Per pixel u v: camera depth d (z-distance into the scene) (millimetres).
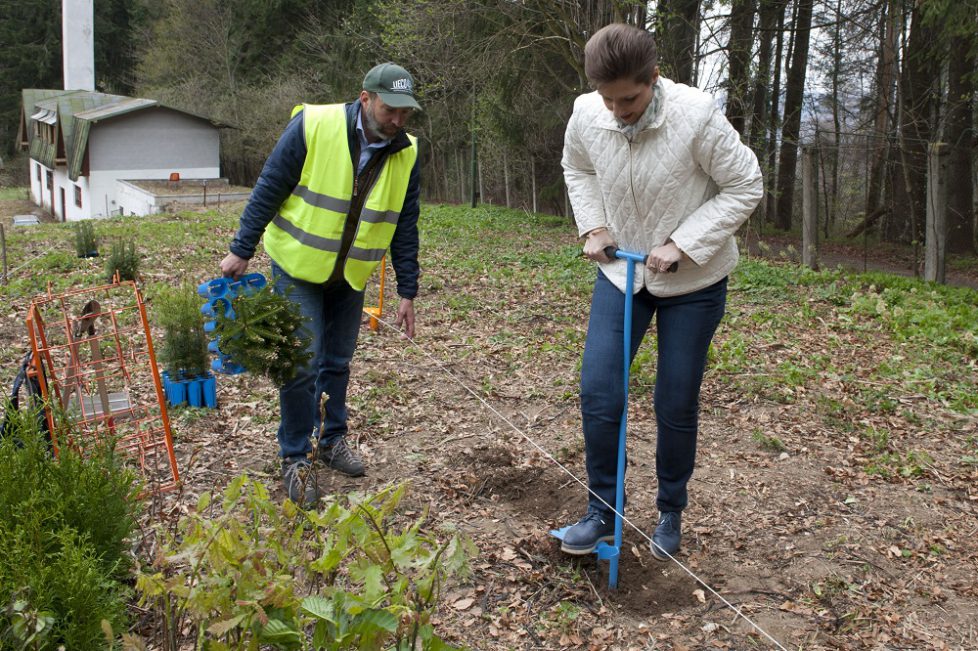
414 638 1976
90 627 2477
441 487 4297
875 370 6848
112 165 30078
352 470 4371
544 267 11781
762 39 19500
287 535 2250
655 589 3508
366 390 5754
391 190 4039
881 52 19922
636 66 2963
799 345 7637
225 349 3498
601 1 16453
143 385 5684
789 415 5629
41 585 2430
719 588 3520
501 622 3225
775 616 3340
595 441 3455
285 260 3947
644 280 3379
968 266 16844
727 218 3189
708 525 4043
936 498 4441
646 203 3293
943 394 6246
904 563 3781
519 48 17125
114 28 47438
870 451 5059
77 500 2898
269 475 4348
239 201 24062
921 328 8359
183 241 12867
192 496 4027
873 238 20484
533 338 7543
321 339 4059
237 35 36406
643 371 6352
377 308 7914
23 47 46656
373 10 25484
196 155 31250
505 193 27828
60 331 6984
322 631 2010
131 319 7324
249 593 1988
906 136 18031
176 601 2270
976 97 18078
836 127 22500
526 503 4219
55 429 3465
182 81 37781
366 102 3857
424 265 11508
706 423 5453
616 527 3457
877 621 3328
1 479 2807
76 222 15961
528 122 22656
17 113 47219
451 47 19078
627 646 3117
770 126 20656
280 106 32312
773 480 4582
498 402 5742
